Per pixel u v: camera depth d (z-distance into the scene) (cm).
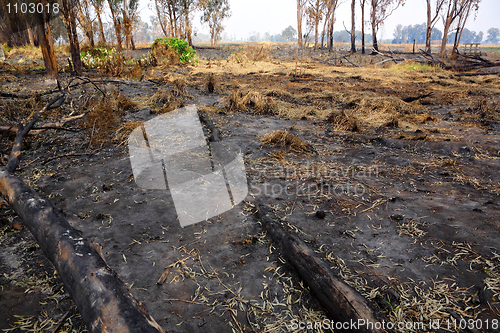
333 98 992
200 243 278
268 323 197
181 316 201
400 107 877
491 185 394
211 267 248
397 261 251
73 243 205
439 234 283
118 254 261
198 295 219
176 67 1742
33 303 210
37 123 628
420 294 214
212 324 195
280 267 248
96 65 1497
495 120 762
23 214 251
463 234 280
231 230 297
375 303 206
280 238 272
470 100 1035
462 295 213
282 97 1007
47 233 220
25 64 1616
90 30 1725
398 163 476
